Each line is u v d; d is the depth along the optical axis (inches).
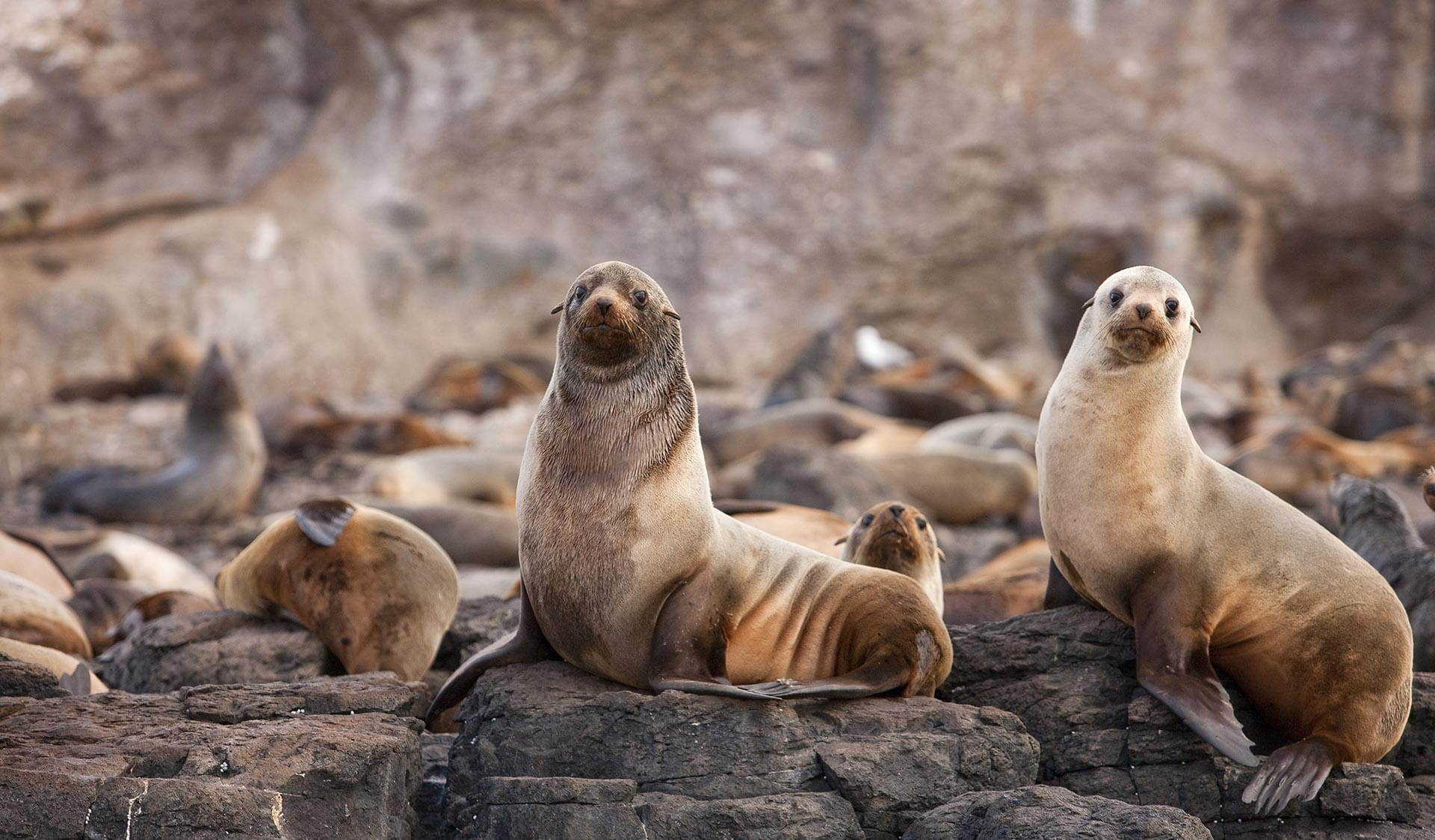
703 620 761.0
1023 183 4372.5
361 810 705.0
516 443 2903.5
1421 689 867.4
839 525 1253.1
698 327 4185.5
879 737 751.7
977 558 1887.3
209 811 660.7
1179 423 828.0
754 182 4276.6
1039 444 864.3
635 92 4249.5
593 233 4220.0
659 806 718.5
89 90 4035.4
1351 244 4498.0
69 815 645.3
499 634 1051.3
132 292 3673.7
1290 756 765.3
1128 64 4389.8
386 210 4079.7
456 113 4153.5
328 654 1000.9
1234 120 4414.4
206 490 2285.9
